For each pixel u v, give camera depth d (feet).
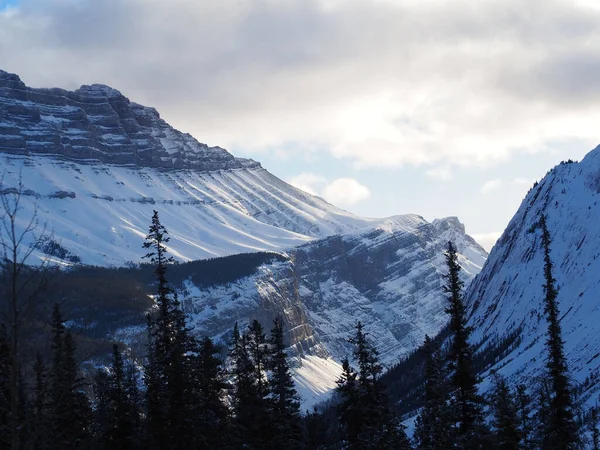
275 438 261.24
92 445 217.36
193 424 247.70
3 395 162.71
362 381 273.95
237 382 290.35
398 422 270.87
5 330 168.96
